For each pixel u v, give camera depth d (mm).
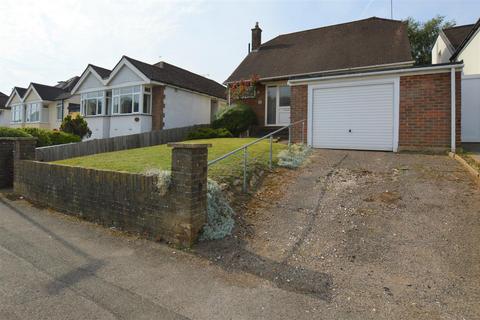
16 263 4023
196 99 21594
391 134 9758
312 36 19016
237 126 15797
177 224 4578
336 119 10727
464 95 11430
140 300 3156
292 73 15602
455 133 8789
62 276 3666
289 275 3648
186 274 3729
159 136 16812
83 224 5777
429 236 4305
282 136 14086
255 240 4578
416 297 3133
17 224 5793
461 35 18859
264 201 5961
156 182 4840
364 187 6332
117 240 4898
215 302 3125
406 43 14734
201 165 4664
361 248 4168
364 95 10219
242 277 3646
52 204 7027
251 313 2936
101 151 14125
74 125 17250
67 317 2840
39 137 13789
